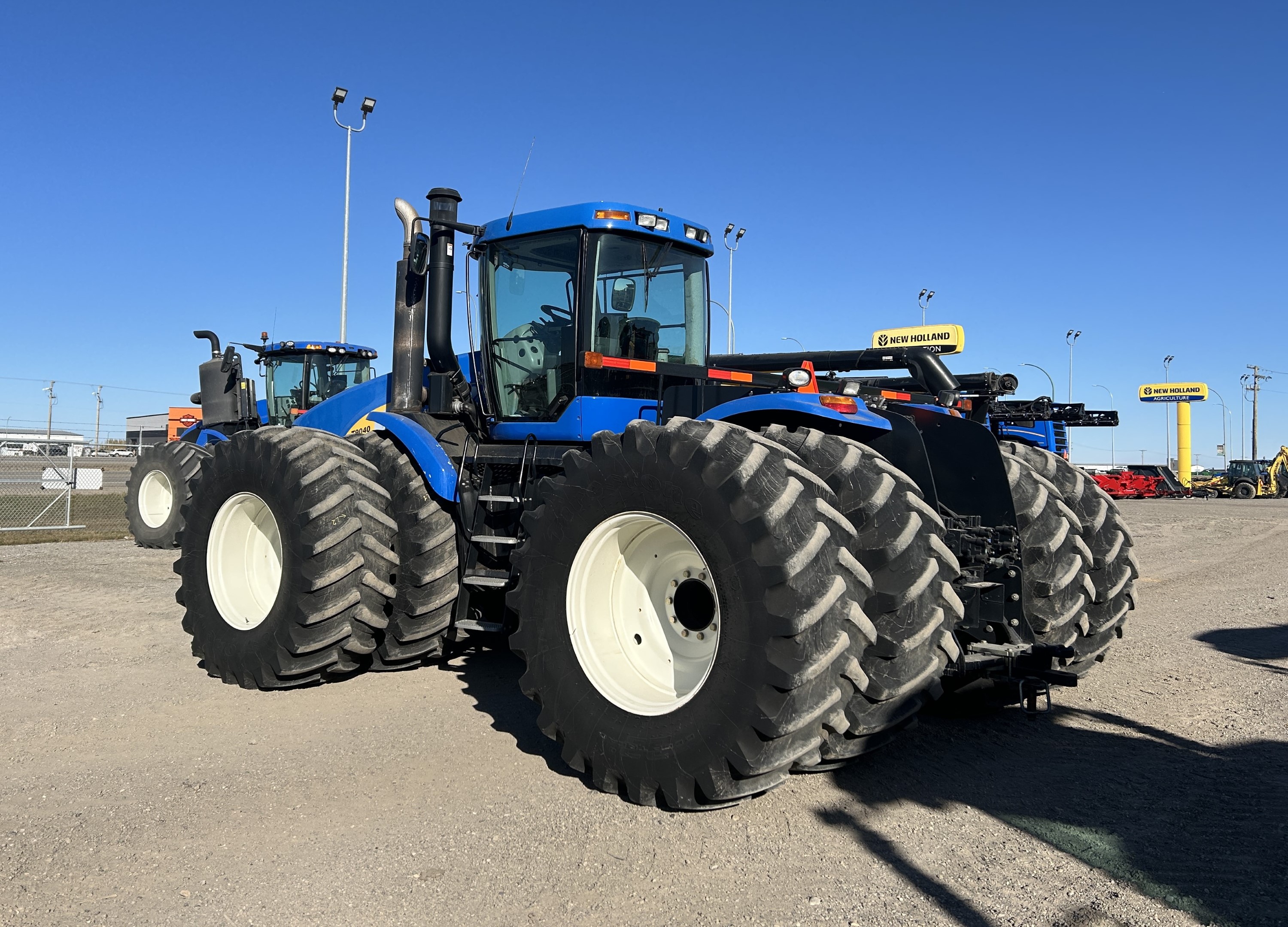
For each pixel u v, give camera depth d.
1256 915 2.34
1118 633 4.73
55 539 12.20
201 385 11.78
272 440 4.67
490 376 4.82
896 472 3.29
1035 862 2.67
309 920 2.34
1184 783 3.33
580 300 4.40
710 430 3.15
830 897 2.45
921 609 3.09
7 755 3.62
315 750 3.68
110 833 2.88
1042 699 4.48
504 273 4.78
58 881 2.56
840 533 2.96
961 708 4.19
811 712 2.79
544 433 4.56
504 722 4.08
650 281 4.67
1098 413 5.44
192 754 3.63
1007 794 3.23
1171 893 2.47
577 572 3.36
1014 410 5.59
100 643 5.68
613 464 3.29
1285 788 3.26
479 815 3.03
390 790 3.25
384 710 4.27
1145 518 20.30
